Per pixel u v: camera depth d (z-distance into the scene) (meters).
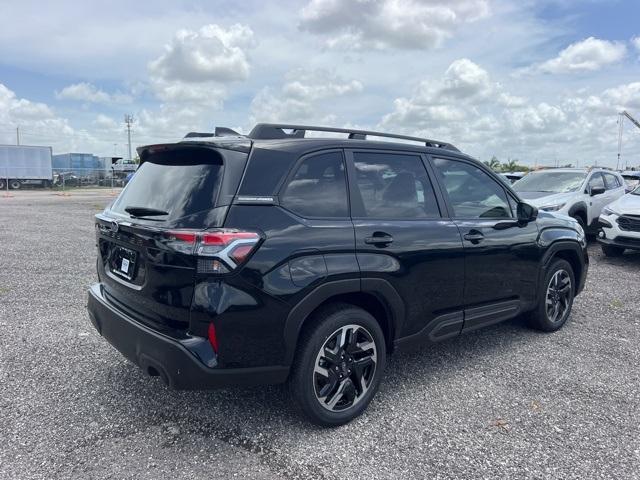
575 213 10.30
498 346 4.91
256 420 3.39
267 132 3.32
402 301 3.59
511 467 2.93
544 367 4.39
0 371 4.07
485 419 3.47
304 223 3.14
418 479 2.80
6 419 3.33
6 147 38.97
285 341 3.02
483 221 4.32
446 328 4.00
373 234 3.43
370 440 3.18
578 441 3.21
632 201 9.55
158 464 2.88
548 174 11.73
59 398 3.64
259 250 2.91
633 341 5.09
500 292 4.46
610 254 9.78
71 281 7.16
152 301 3.04
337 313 3.27
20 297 6.26
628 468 2.93
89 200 26.31
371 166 3.66
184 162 3.31
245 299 2.86
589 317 5.90
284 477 2.79
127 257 3.33
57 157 52.19
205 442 3.12
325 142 3.46
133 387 3.83
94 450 3.00
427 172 4.04
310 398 3.17
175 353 2.84
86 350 4.54
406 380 4.09
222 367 2.86
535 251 4.82
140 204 3.36
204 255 2.78
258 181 3.04
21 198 28.27
